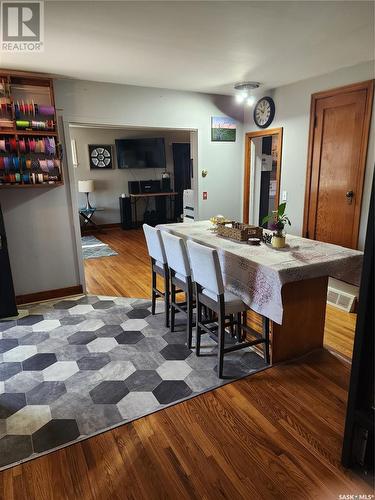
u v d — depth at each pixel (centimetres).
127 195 847
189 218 535
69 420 205
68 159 379
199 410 212
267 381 239
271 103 434
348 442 166
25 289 384
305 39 260
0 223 336
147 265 537
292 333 263
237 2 199
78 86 370
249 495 157
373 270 146
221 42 264
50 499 157
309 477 166
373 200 142
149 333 312
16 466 174
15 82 338
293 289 254
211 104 459
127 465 173
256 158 501
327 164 376
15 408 215
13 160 339
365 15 220
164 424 201
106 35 246
